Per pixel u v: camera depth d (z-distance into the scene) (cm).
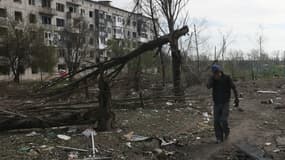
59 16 6150
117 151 691
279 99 1725
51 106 928
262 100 1689
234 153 702
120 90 1241
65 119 870
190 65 2047
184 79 1872
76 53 4866
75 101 1077
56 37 5378
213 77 792
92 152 676
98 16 6881
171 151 716
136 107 1288
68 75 939
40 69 4428
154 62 1723
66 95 958
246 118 1139
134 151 697
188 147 748
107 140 767
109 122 872
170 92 1438
